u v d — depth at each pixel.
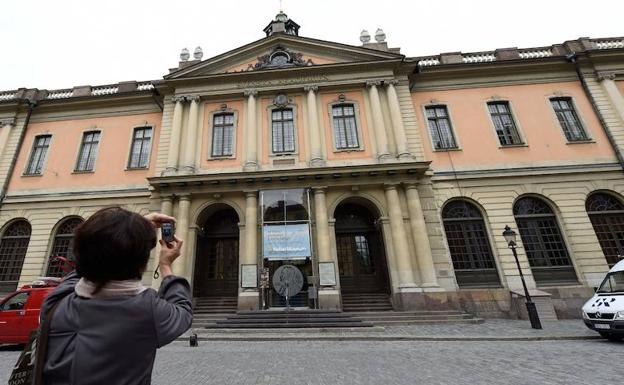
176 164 15.94
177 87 17.62
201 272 15.66
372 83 16.91
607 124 15.95
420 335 9.48
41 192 17.03
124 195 16.45
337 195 15.04
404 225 14.40
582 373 5.35
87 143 18.19
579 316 13.08
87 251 1.31
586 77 17.02
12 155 17.86
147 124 18.12
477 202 15.17
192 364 6.48
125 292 1.33
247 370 5.97
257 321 11.47
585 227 14.37
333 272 13.49
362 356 7.05
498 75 17.52
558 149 15.77
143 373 1.25
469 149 16.11
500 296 13.41
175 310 1.44
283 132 16.66
